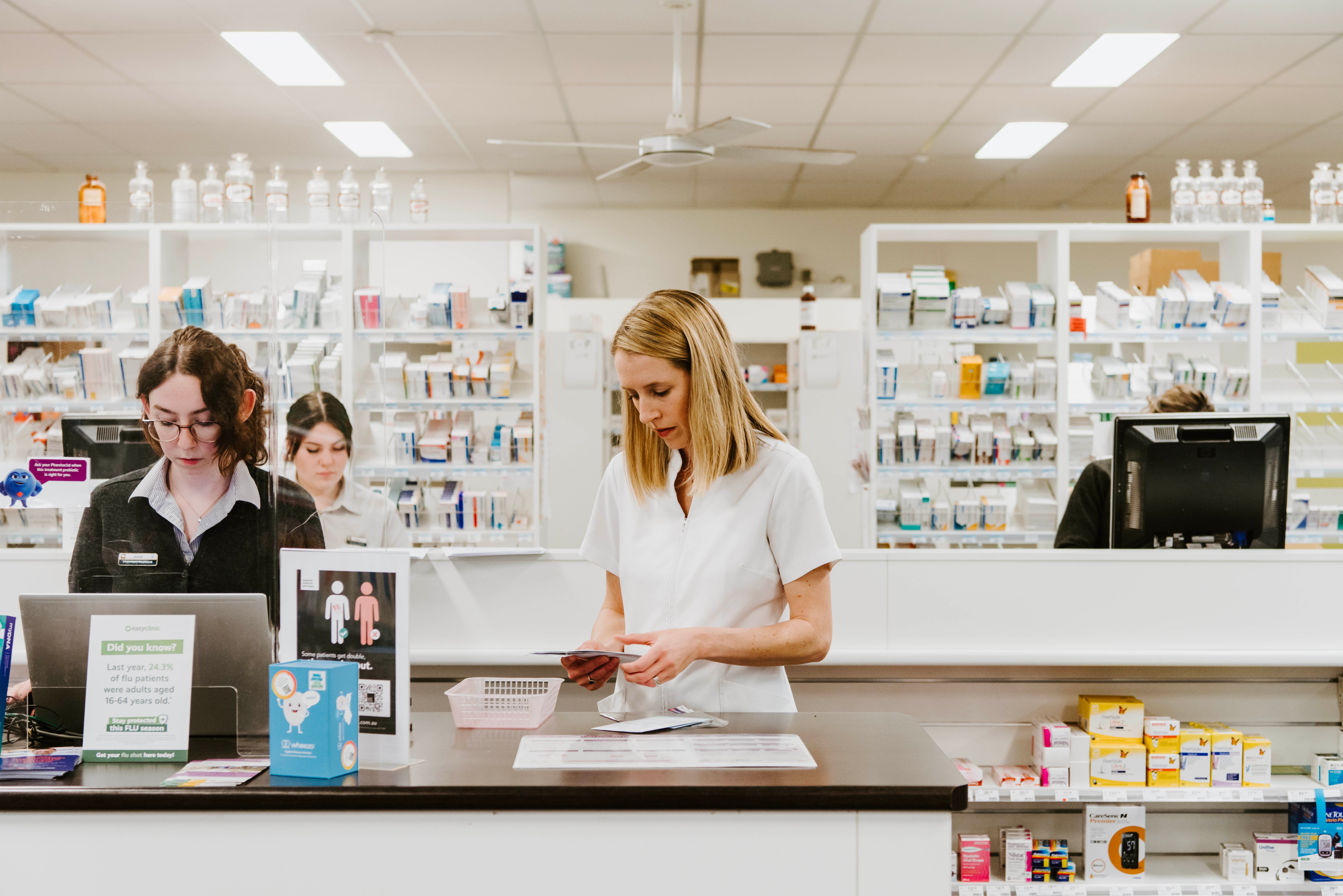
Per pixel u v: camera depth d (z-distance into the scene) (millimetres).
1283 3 4355
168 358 1536
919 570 2514
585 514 6012
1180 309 4414
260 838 1215
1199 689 2613
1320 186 4516
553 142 6191
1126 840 2506
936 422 4660
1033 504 4512
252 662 1434
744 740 1434
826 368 6102
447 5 4391
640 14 4469
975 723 2619
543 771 1275
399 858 1215
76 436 1577
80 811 1211
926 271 4543
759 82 5406
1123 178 7523
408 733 1333
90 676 1388
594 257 8625
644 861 1215
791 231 8625
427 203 4715
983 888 2502
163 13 4484
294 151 6871
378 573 1335
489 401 4324
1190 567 2500
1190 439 2598
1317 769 2525
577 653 1403
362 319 4172
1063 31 4660
